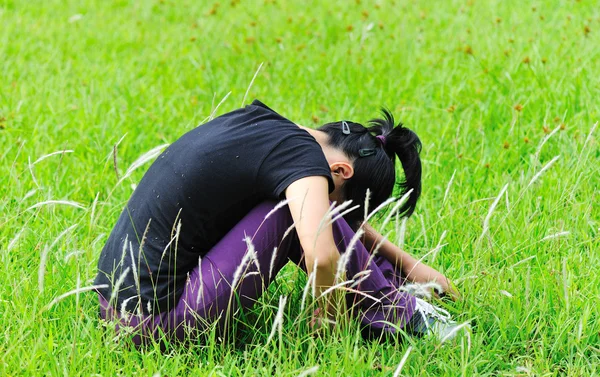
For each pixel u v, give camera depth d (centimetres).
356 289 601
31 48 1364
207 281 571
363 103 1112
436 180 865
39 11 1619
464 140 941
